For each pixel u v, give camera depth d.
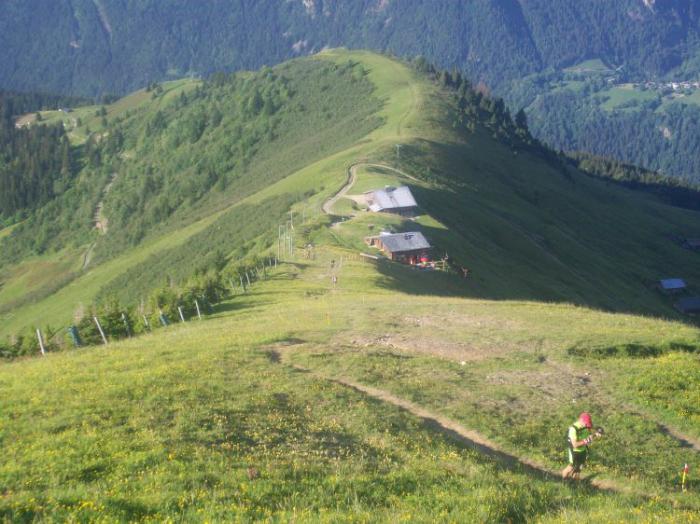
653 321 48.75
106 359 35.94
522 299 102.19
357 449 24.00
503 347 39.31
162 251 165.62
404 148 178.25
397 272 89.44
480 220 139.75
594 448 26.52
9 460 21.23
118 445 22.28
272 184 195.75
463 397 30.95
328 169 164.75
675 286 159.75
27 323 167.50
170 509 17.80
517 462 25.03
